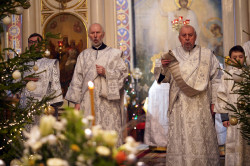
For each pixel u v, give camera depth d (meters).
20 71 4.24
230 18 10.53
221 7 10.66
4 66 3.96
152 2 11.00
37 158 2.01
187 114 5.21
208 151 5.18
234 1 10.44
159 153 7.92
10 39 9.80
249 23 10.01
